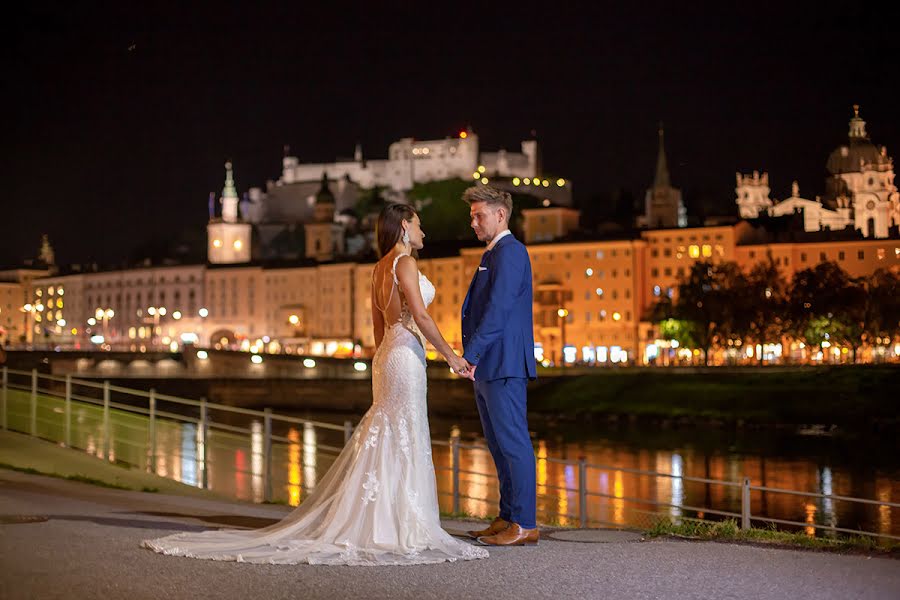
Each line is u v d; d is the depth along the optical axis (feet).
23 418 121.39
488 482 154.71
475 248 512.22
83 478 70.33
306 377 364.38
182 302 644.69
